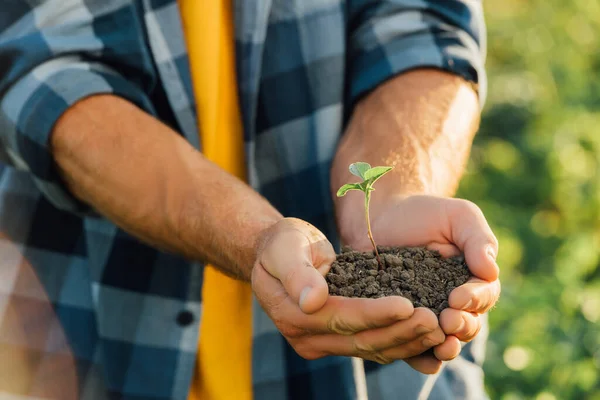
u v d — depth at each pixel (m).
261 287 0.89
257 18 1.08
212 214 0.96
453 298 0.88
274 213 0.96
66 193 1.02
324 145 1.10
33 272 1.08
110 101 1.00
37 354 1.08
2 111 1.01
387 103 1.08
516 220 2.54
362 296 0.91
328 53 1.09
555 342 1.80
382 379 1.11
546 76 3.11
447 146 1.05
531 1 3.39
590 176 2.71
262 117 1.10
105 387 1.08
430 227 0.96
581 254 2.29
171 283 1.08
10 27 1.02
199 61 1.07
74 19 1.02
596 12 3.38
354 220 1.01
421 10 1.12
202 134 1.08
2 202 1.08
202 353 1.10
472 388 1.13
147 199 0.98
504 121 2.94
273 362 1.11
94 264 1.08
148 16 1.05
